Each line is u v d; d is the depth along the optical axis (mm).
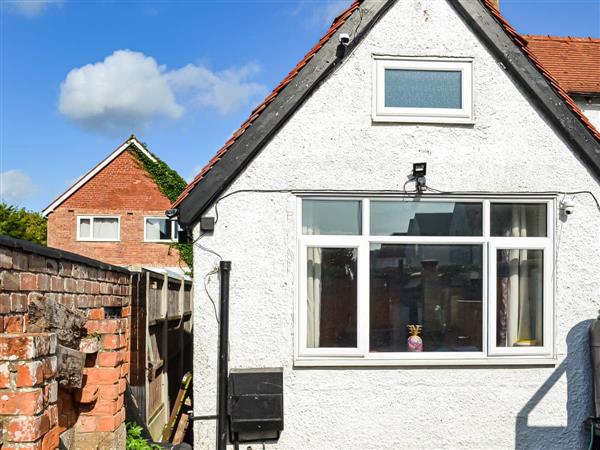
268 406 5184
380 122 5602
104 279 4949
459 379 5480
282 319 5465
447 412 5449
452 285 5602
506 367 5523
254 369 5371
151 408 6785
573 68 8336
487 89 5699
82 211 25594
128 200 25828
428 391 5449
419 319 5555
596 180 5723
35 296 3309
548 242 5668
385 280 5574
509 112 5699
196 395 5398
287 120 5566
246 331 5434
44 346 2875
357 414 5398
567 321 5625
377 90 5609
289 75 5598
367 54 5617
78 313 4000
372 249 5605
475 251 5656
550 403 5523
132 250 25578
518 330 5676
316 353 5426
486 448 5457
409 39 5660
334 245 5551
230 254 5473
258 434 5305
